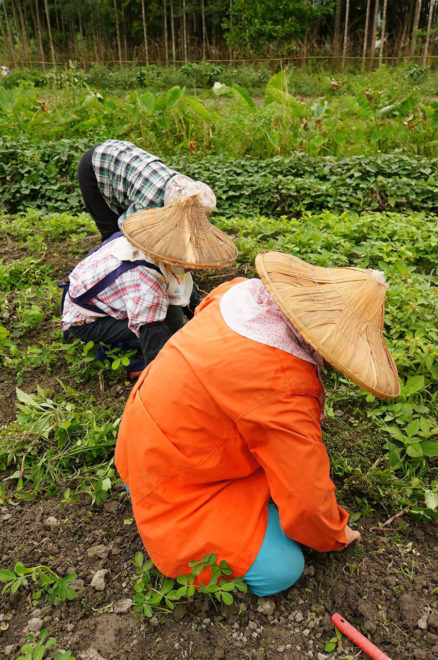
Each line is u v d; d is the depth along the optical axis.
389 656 1.89
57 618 2.03
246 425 1.74
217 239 2.54
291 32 19.05
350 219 4.88
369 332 1.71
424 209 5.82
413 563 2.17
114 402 2.99
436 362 3.00
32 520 2.38
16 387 2.92
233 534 1.89
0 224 5.21
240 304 1.83
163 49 20.45
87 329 3.02
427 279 3.89
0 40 20.30
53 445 2.67
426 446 2.53
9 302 3.87
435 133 7.55
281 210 6.17
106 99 8.49
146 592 2.07
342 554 2.21
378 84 13.58
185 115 8.08
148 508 1.96
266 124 7.86
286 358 1.72
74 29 22.70
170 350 1.92
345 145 7.99
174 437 1.85
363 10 22.28
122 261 2.73
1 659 1.91
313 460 1.73
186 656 1.91
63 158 6.62
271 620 2.01
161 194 3.29
